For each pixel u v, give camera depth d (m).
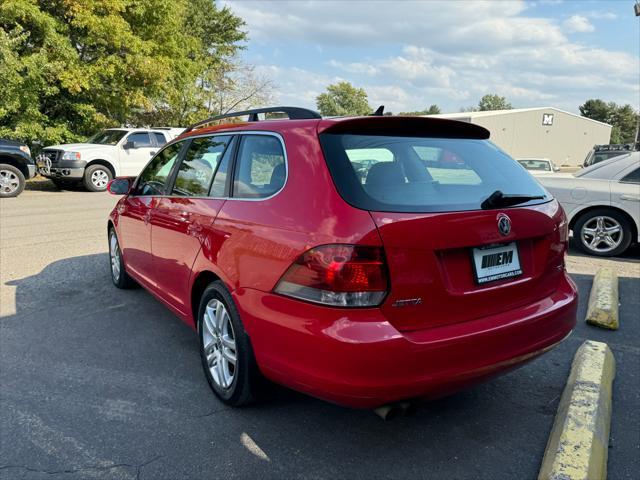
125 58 18.03
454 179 2.71
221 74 34.31
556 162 54.75
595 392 2.89
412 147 2.74
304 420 2.93
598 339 4.11
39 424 2.87
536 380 3.43
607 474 2.43
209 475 2.45
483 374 2.43
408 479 2.42
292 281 2.37
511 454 2.62
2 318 4.50
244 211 2.81
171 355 3.78
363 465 2.53
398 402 2.29
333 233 2.24
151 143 16.66
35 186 17.00
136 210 4.38
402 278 2.23
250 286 2.63
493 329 2.44
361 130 2.68
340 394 2.24
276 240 2.47
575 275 6.03
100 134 16.91
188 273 3.36
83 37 17.56
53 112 18.27
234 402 2.98
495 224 2.51
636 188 6.79
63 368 3.56
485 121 50.53
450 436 2.78
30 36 16.25
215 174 3.30
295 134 2.69
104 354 3.79
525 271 2.71
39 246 7.44
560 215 2.99
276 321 2.44
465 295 2.41
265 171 2.81
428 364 2.26
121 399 3.15
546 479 2.26
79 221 9.72
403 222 2.25
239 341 2.79
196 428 2.84
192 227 3.28
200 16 33.59
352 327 2.17
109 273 5.98
